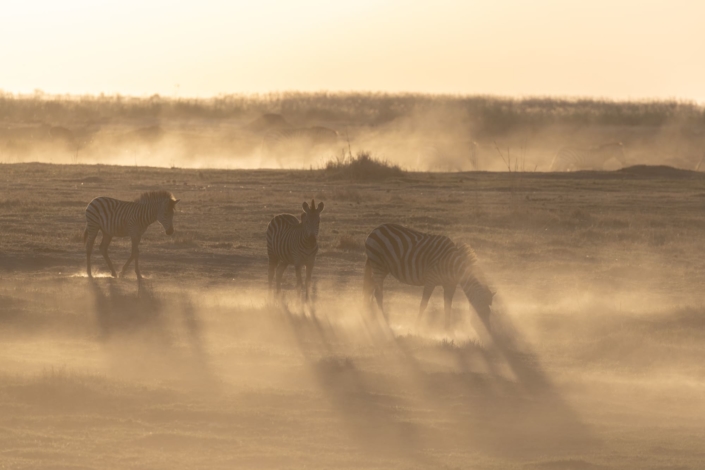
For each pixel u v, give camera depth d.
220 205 95.00
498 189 122.31
